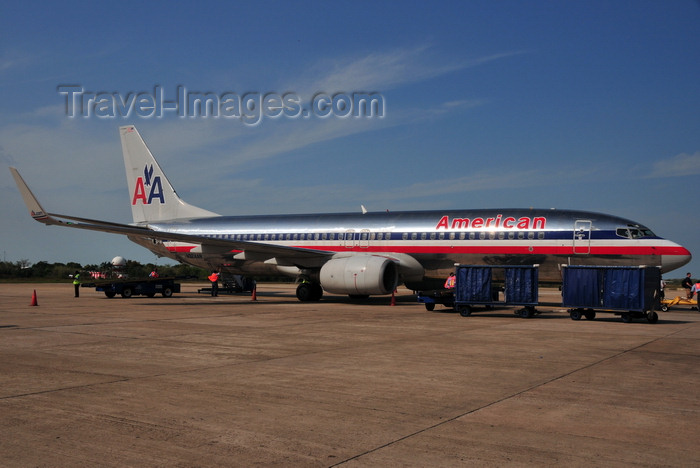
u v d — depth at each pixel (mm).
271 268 31609
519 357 11680
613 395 8336
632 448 5988
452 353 12180
